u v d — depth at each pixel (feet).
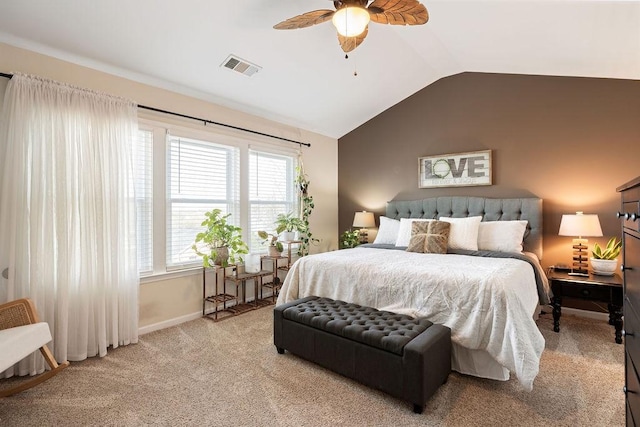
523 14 8.32
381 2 6.46
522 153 12.51
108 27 8.14
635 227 3.75
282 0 8.46
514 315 6.53
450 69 13.57
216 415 6.01
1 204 7.34
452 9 8.89
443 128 14.35
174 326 10.66
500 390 6.70
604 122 11.03
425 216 14.39
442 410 6.07
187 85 10.98
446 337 6.75
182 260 11.34
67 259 8.04
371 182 16.56
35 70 8.16
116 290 8.95
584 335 9.55
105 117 8.89
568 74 11.52
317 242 16.61
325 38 10.39
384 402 6.36
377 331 6.68
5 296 7.32
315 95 13.46
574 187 11.53
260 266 13.09
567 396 6.46
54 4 7.29
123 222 9.24
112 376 7.45
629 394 4.21
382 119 16.17
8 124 7.47
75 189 8.29
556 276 10.14
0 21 7.39
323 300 8.91
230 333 10.01
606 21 7.63
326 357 7.38
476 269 7.99
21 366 7.43
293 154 15.30
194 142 11.68
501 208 12.56
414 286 7.78
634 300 3.83
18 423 5.81
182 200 11.34
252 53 10.22
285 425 5.72
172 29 8.61
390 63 12.52
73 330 8.21
